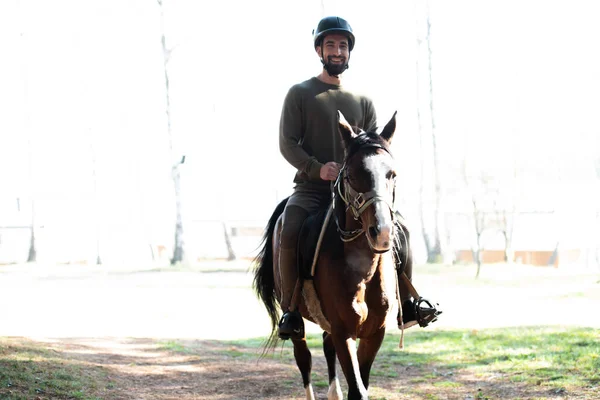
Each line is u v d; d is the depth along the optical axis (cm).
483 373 798
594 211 3347
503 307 1452
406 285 550
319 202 584
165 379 791
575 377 727
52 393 658
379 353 969
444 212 3841
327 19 588
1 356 768
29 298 1825
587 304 1427
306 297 553
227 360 924
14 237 4300
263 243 667
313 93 584
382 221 448
